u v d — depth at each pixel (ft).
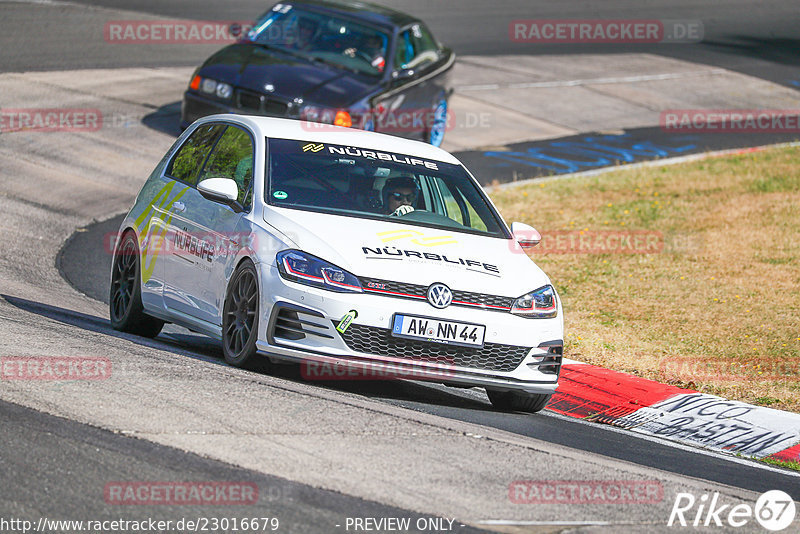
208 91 186.09
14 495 52.13
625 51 347.97
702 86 315.58
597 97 288.10
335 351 79.41
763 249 164.66
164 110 213.25
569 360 110.93
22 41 243.60
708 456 86.33
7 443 58.65
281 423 67.72
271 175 90.22
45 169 172.65
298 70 187.32
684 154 240.12
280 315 80.89
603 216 184.03
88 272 134.51
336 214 87.76
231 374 79.77
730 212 186.50
